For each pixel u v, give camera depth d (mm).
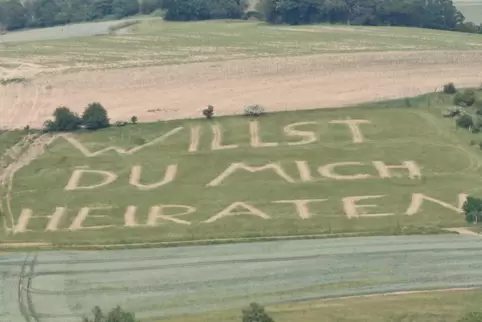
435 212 117438
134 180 132875
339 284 95812
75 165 139625
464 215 116000
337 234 110812
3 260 106312
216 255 105500
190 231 113625
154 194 127250
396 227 112438
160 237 112062
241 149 144250
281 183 129500
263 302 92250
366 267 100125
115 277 100500
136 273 101312
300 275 98688
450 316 85875
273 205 121625
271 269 100688
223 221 116562
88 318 89500
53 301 94875
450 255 102750
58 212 122000
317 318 86000
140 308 92188
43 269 103438
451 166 134250
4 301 95250
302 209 119875
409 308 88062
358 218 116125
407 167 134375
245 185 129250
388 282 95875
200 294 95000
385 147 142875
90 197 126875
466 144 143500
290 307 89438
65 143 150000
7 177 136125
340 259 102625
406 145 143500
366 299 91312
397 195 123750
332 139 147375
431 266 99812
